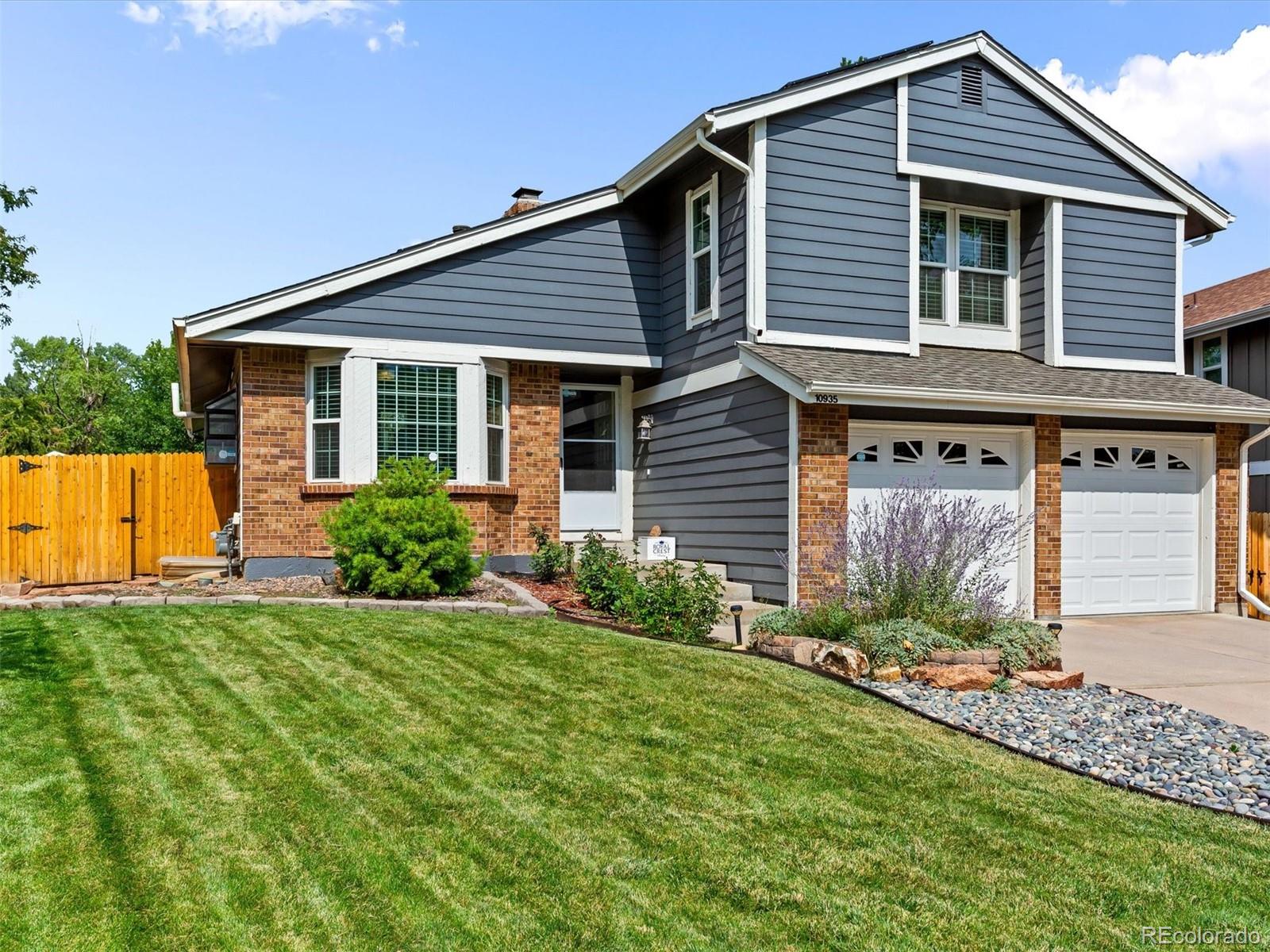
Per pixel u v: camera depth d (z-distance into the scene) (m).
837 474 10.66
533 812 4.79
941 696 7.40
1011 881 4.23
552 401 14.02
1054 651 8.30
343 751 5.55
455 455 13.02
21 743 5.48
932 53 12.16
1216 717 7.11
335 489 12.42
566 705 6.59
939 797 5.22
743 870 4.23
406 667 7.45
